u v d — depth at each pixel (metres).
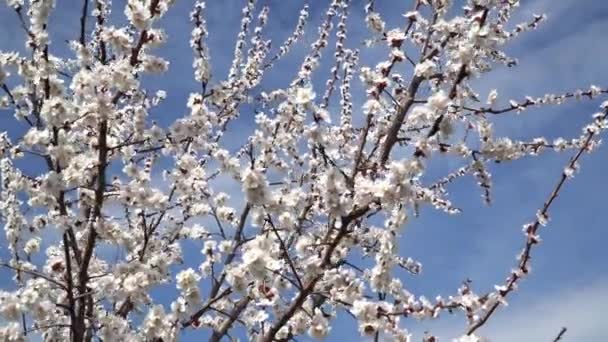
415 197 5.03
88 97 5.96
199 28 6.62
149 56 6.31
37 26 5.75
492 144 6.17
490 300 5.24
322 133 4.99
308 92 4.97
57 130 5.90
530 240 5.48
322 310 5.97
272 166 7.62
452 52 5.29
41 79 5.97
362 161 5.65
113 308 6.80
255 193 4.98
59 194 5.95
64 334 6.98
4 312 5.62
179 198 7.71
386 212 5.26
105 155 5.96
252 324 6.48
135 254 7.36
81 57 6.15
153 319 6.11
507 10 6.55
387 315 5.08
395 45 5.39
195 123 6.70
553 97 6.19
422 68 5.34
